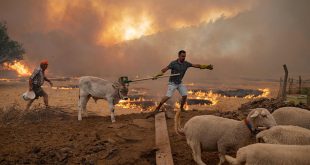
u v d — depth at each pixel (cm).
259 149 545
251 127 643
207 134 663
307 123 731
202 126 668
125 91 1047
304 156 531
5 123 1080
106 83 1059
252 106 1090
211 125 664
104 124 1009
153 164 732
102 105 1712
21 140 873
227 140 652
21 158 754
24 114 1170
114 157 745
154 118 1015
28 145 833
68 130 961
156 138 812
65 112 1384
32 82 1167
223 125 658
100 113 1506
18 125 1041
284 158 533
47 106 1221
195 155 675
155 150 752
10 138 891
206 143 669
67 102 1748
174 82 1007
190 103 1812
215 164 714
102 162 727
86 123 1039
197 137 670
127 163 721
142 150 758
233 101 1869
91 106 1673
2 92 2153
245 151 553
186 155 757
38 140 872
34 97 1167
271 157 538
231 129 652
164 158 703
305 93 1259
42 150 792
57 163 734
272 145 552
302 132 621
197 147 673
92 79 1079
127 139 831
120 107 1708
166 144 773
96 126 994
